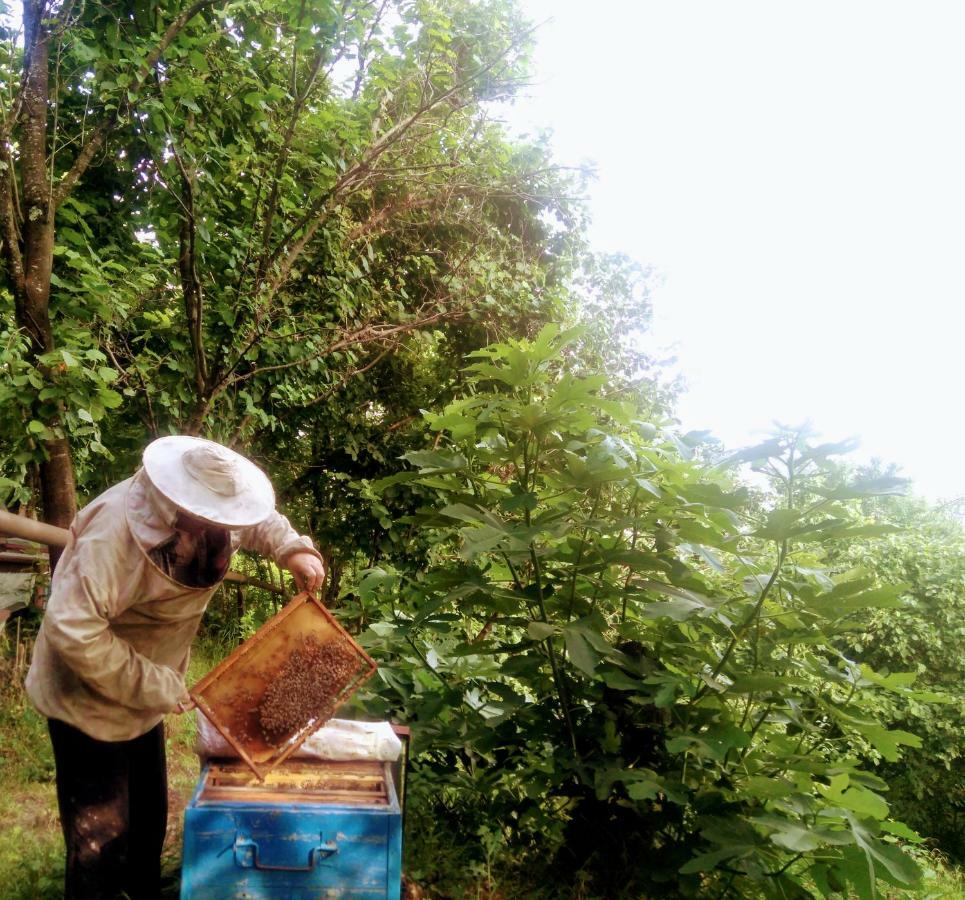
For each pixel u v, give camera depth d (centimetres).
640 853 334
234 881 227
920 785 749
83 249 494
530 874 342
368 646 391
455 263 822
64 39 423
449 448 375
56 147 487
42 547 597
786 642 336
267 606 1002
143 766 276
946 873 583
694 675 349
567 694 350
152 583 230
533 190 908
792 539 321
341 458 934
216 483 230
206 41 462
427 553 851
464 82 605
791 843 273
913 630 764
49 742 480
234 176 604
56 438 378
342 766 269
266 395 697
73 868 243
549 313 911
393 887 232
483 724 361
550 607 348
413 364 964
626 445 327
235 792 242
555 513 343
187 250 495
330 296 700
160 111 459
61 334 414
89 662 221
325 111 574
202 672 761
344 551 946
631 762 339
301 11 475
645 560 327
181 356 586
